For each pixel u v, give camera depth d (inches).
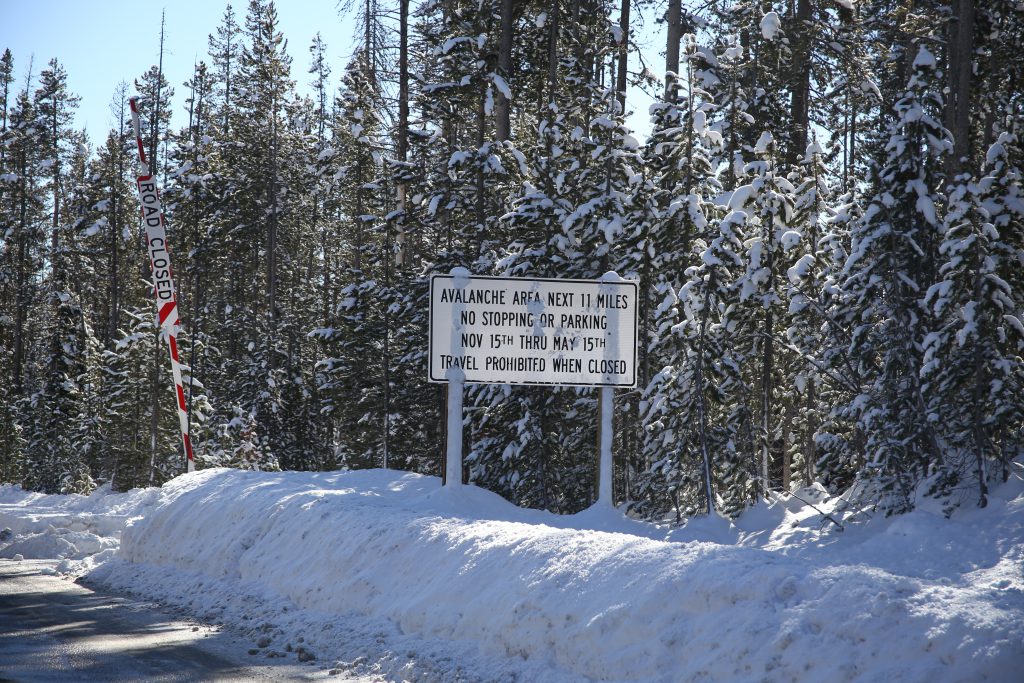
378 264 1167.6
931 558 480.1
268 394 1622.8
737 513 621.9
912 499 563.8
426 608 348.2
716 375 655.1
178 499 587.2
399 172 1046.4
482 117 1135.0
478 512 567.5
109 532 722.8
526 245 841.5
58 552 673.6
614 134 811.4
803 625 242.7
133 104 876.0
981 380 552.4
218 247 1930.4
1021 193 619.8
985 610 228.8
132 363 1509.6
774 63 936.9
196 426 1412.4
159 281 848.9
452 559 365.7
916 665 221.1
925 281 639.8
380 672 319.9
